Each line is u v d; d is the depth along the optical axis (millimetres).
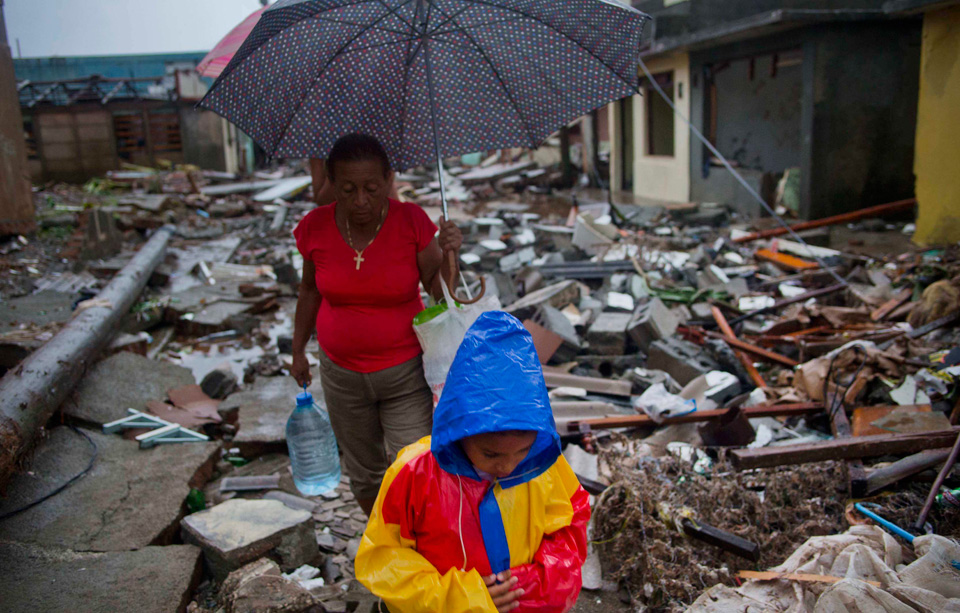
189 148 26531
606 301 7672
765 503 3494
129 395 5219
